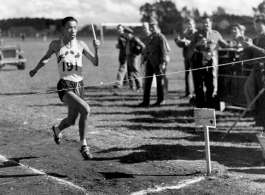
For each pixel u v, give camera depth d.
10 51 21.48
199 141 6.64
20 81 16.39
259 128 7.49
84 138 5.38
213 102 8.98
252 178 4.80
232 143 6.46
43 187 4.64
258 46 6.80
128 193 4.39
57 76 18.48
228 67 9.04
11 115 9.07
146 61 10.25
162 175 4.97
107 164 5.47
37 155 5.95
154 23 9.90
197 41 8.72
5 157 5.86
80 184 4.73
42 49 39.41
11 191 4.52
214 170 5.08
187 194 4.32
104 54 33.09
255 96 7.02
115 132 7.35
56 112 9.43
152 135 7.09
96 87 14.38
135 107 10.09
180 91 13.00
